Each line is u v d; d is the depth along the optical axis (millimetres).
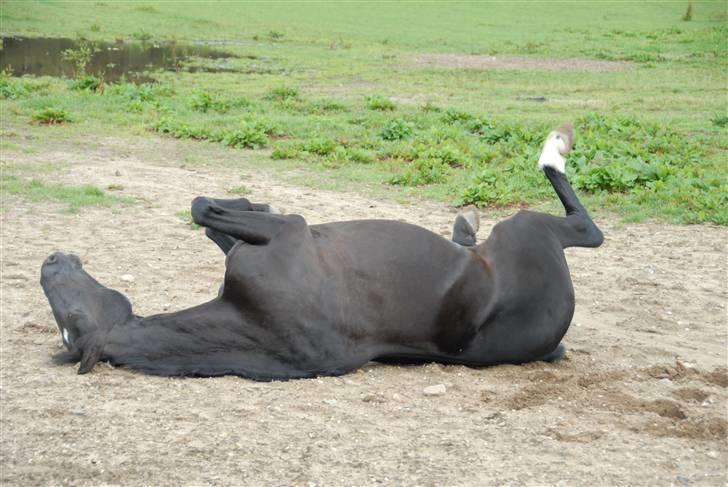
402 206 11461
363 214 10844
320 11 43656
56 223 9781
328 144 15062
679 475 4270
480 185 11641
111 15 39219
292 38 36094
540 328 5531
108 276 7805
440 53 33125
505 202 11438
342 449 4457
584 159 13203
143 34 34625
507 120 18562
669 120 18969
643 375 5730
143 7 41344
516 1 47938
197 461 4309
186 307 6938
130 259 8430
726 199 11320
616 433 4719
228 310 5113
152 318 5273
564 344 6398
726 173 13117
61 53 29812
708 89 24750
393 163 14039
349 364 5223
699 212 10695
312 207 11094
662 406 5090
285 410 4867
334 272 5133
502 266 5496
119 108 19266
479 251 5555
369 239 5305
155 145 15570
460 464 4324
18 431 4586
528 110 20844
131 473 4191
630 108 21219
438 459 4375
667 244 9656
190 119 18172
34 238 9086
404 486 4109
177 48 32500
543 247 5617
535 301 5508
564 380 5473
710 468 4359
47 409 4797
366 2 46656
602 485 4160
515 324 5488
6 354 5758
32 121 17234
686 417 5008
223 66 28375
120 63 28297
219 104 19672
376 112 19844
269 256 5031
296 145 15180
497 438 4629
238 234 5051
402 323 5273
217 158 14562
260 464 4289
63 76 24906
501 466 4312
